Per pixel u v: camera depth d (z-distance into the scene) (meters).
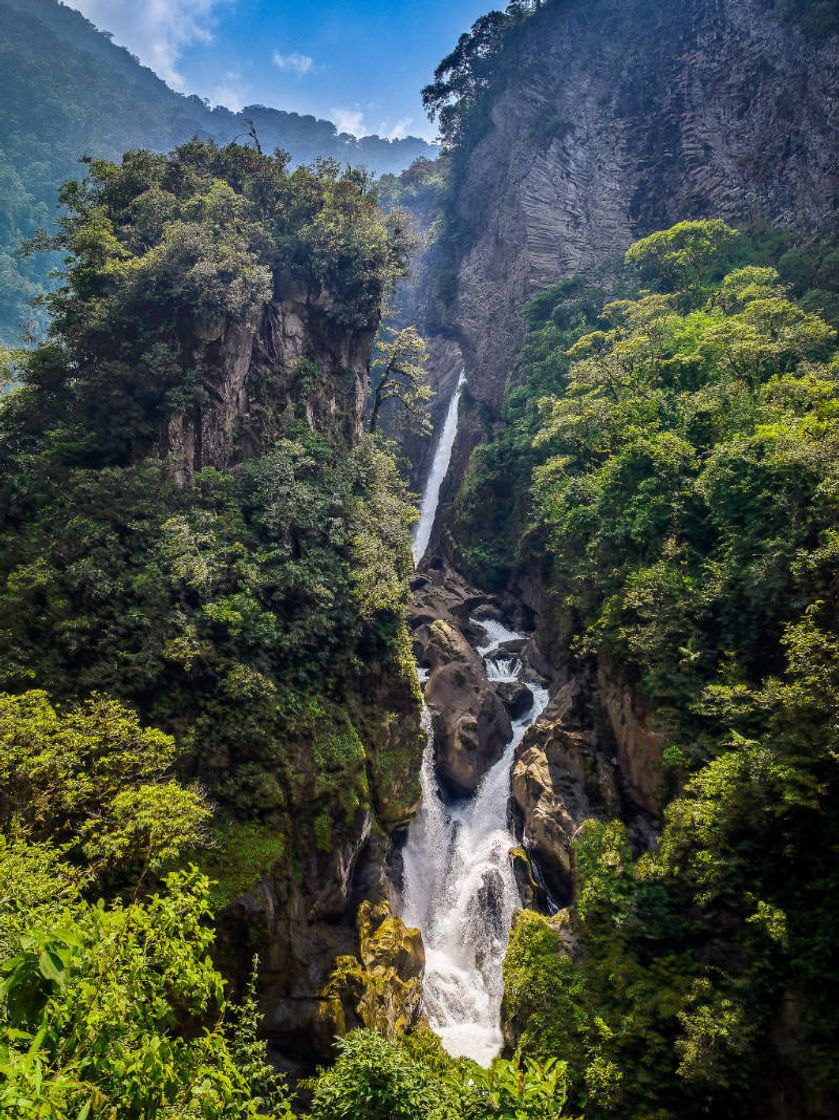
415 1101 10.28
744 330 28.39
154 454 27.34
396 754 28.03
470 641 41.91
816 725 17.16
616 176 64.31
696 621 23.06
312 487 29.55
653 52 66.19
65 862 14.06
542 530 41.25
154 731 17.31
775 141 53.09
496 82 72.50
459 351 73.25
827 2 50.44
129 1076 4.84
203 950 6.68
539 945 21.06
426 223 93.94
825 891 16.83
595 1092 16.73
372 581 28.11
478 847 28.61
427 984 23.38
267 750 22.17
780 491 21.66
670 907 19.70
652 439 27.61
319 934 21.48
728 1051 15.91
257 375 32.00
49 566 21.88
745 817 18.08
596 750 26.64
